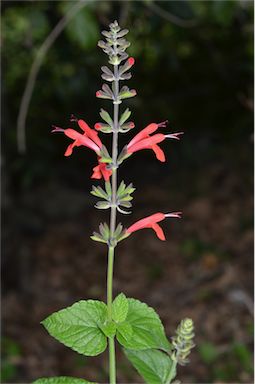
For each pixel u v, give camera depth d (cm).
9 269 761
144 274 834
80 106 970
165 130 1073
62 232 956
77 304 224
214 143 1107
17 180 995
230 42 908
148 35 760
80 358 633
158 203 1020
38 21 595
